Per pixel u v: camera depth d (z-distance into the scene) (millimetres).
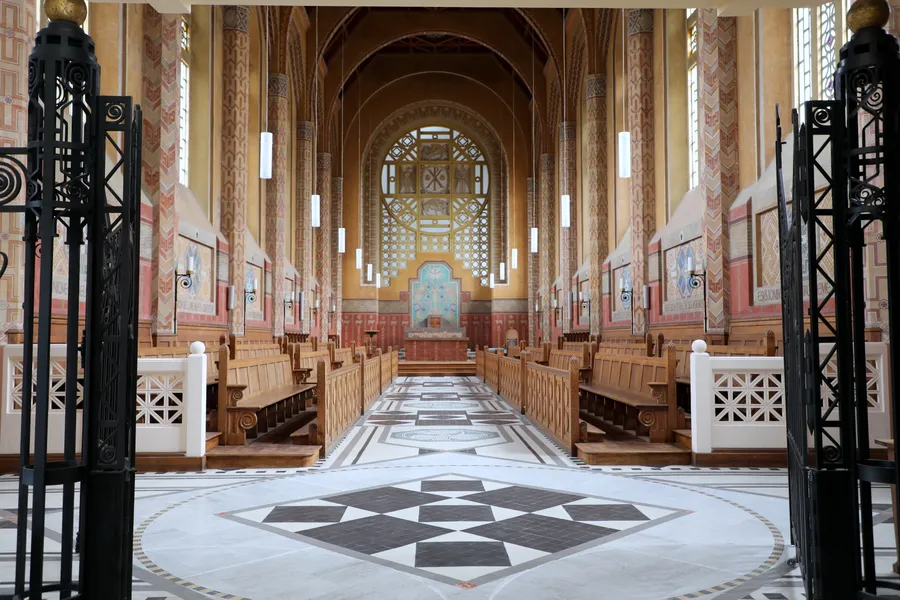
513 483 6992
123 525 3248
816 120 3314
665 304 16531
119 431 3248
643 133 17672
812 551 3326
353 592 3908
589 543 4879
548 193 29359
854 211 3260
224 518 5590
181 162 15625
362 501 6195
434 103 34531
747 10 6602
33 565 3016
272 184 21094
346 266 34031
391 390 19891
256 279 19484
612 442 8891
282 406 11695
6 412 7617
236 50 17141
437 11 29391
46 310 3041
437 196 35562
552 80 28875
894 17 7125
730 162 13344
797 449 4039
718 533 5137
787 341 4645
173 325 12492
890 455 3848
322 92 29203
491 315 34625
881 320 7828
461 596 3846
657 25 17453
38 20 8383
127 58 11898
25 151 3113
